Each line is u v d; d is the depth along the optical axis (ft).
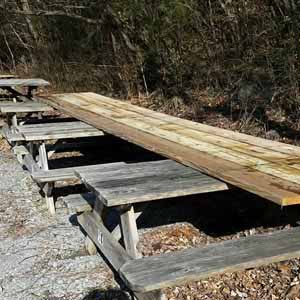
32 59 41.65
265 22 22.58
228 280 9.18
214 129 13.79
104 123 14.96
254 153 10.43
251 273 9.34
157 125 14.53
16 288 9.59
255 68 21.84
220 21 25.46
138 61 29.43
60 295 9.23
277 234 7.64
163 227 11.98
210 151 10.71
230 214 12.34
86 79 34.37
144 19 27.78
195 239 11.20
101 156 19.74
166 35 26.91
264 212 11.80
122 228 8.87
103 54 33.58
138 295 7.75
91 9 32.07
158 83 28.14
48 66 38.29
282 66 19.93
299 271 9.20
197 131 13.42
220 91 23.88
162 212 12.94
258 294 8.74
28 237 12.14
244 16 23.80
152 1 27.07
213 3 26.27
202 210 12.89
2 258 10.99
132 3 27.50
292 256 6.92
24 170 18.49
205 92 24.90
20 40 42.70
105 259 10.59
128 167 10.34
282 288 8.80
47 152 17.34
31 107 21.12
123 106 19.31
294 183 7.93
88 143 18.16
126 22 29.53
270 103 19.95
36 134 14.69
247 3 24.12
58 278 9.89
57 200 14.79
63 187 15.88
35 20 39.73
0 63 44.62
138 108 18.74
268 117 19.24
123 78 30.50
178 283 6.30
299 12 18.98
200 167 9.46
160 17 26.94
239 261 6.70
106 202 7.99
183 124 14.71
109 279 9.71
